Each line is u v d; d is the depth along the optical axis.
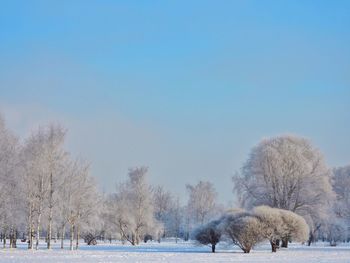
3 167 60.09
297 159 77.88
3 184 59.56
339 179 123.88
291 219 64.75
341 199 110.19
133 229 97.19
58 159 63.88
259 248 76.06
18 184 60.62
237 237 63.56
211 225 66.44
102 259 44.88
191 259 46.38
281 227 64.25
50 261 40.66
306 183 77.38
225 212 70.75
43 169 61.91
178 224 143.25
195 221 134.12
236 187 81.69
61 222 68.12
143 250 67.56
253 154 81.88
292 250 71.19
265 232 63.84
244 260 45.78
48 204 62.91
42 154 62.31
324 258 50.12
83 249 69.31
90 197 68.69
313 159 79.50
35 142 63.47
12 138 62.31
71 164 66.19
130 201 99.06
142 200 99.81
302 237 64.94
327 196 77.50
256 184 80.12
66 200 65.75
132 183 100.81
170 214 144.00
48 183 62.78
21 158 62.09
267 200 78.81
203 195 135.25
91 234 92.94
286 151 78.94
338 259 48.59
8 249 63.22
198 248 75.56
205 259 46.62
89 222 77.25
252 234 63.06
